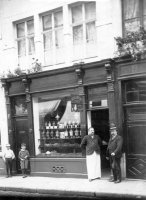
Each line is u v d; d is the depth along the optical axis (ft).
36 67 45.03
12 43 48.60
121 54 37.22
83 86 40.55
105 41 39.60
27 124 46.83
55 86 43.06
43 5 45.16
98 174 38.91
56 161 42.88
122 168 37.50
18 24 48.80
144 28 37.58
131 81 37.52
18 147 47.93
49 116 44.91
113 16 38.96
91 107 40.73
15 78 46.47
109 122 38.86
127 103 37.68
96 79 39.47
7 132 48.67
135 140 37.24
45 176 43.83
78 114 42.16
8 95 47.91
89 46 42.06
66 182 38.96
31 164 45.27
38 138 45.91
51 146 44.70
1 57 49.62
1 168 48.78
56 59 44.93
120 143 35.94
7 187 39.42
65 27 43.37
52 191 35.88
